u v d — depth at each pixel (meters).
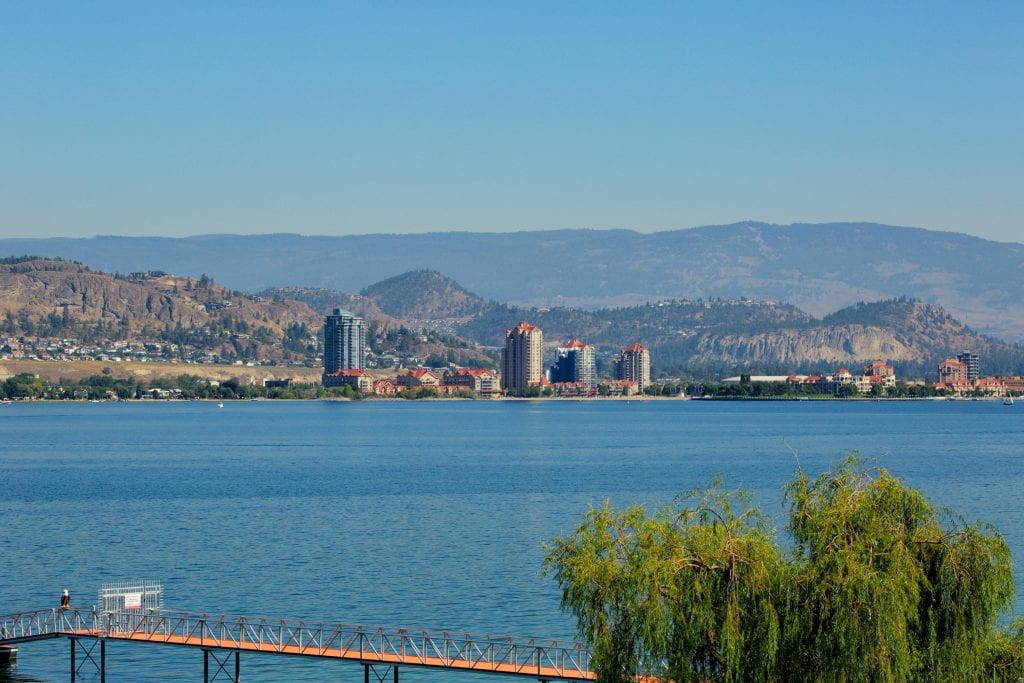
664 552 99.75
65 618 154.62
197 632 156.00
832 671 94.12
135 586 185.62
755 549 98.69
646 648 98.12
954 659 97.44
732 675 96.69
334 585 186.25
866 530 99.00
